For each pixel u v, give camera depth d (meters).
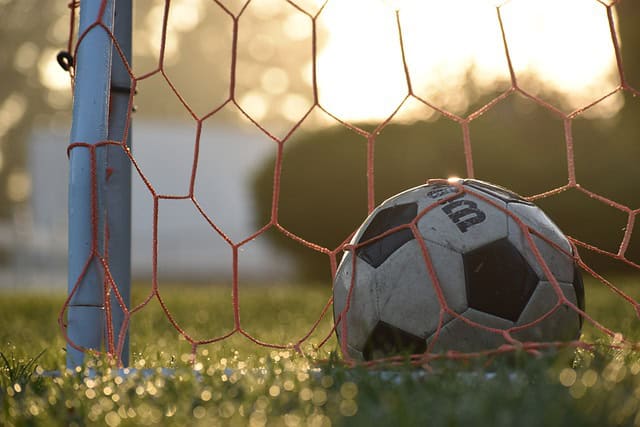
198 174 24.94
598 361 2.80
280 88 44.69
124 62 3.35
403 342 2.99
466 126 3.66
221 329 6.05
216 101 44.06
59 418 2.32
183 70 43.22
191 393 2.50
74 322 3.12
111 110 3.43
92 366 2.86
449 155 15.22
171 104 43.19
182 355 3.78
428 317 2.95
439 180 3.24
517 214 3.06
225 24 43.84
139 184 24.50
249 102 44.41
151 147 24.64
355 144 15.65
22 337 5.64
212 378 2.72
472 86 18.58
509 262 2.95
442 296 2.91
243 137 25.50
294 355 3.52
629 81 15.59
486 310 2.92
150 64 42.78
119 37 3.47
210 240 24.81
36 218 25.28
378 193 15.37
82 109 3.21
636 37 14.99
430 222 3.01
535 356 2.64
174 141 24.97
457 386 2.34
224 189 25.05
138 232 24.52
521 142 15.98
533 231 3.03
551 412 1.99
